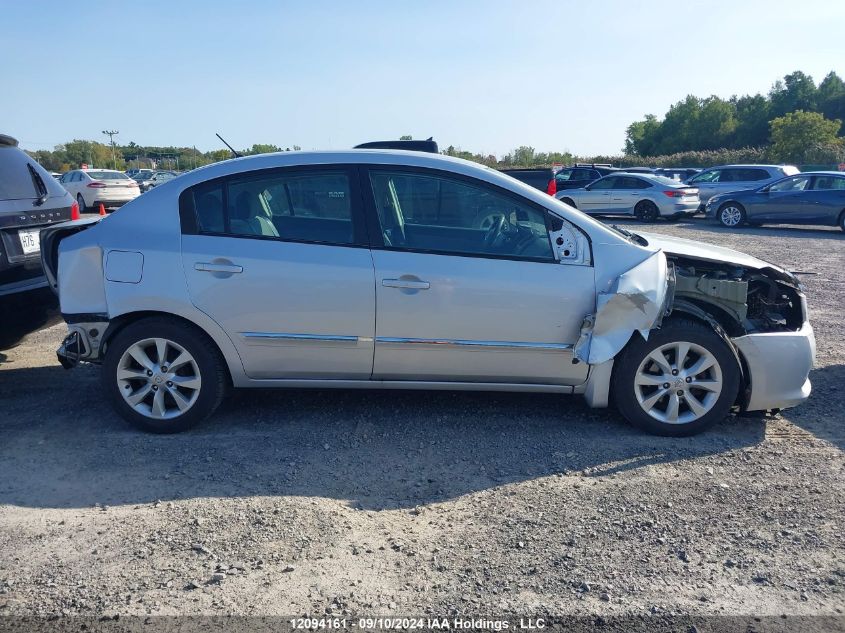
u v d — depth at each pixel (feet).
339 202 14.87
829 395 17.63
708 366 14.69
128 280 14.74
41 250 16.49
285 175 14.97
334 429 15.42
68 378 19.08
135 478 13.10
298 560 10.46
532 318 14.58
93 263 14.96
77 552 10.66
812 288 31.96
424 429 15.42
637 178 71.61
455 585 9.91
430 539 11.12
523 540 11.04
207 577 10.03
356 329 14.69
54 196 19.08
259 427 15.52
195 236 14.84
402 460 13.96
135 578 10.01
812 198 59.00
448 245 14.75
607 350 14.19
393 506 12.21
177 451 14.25
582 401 17.04
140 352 14.96
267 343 14.82
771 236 55.36
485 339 14.70
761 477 13.08
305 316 14.65
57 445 14.57
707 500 12.22
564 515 11.77
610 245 14.76
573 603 9.51
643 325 14.16
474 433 15.20
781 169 73.46
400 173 14.92
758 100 265.95
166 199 15.06
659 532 11.21
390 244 14.71
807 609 9.37
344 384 15.31
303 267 14.53
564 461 13.84
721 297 15.23
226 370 15.34
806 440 14.85
